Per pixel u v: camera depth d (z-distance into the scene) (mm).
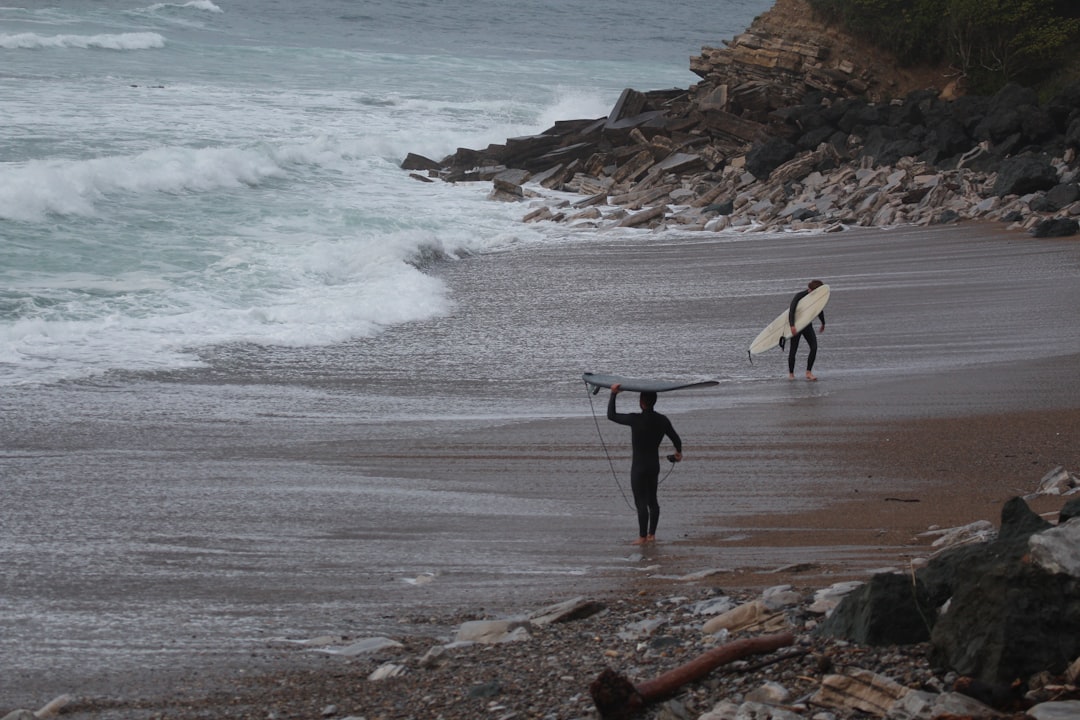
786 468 20859
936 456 21172
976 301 37500
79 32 115312
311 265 41656
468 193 65438
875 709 8625
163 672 11297
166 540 17000
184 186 54000
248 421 25031
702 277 43906
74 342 30594
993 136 64438
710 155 72938
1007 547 9352
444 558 16078
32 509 18531
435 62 124500
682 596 13305
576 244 52125
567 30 195750
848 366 30031
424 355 32062
